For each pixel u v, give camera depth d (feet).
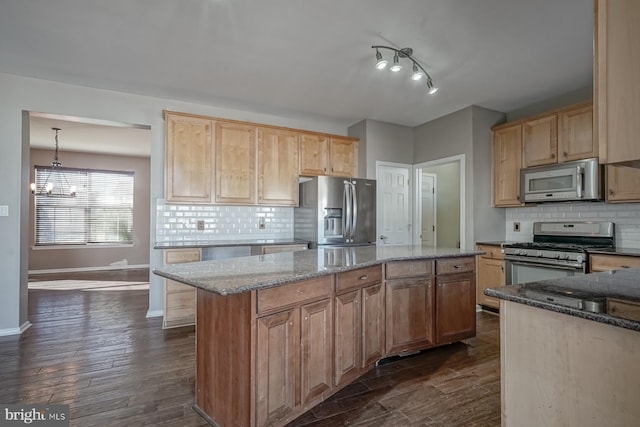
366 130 15.34
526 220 13.64
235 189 13.11
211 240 13.66
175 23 8.00
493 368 8.25
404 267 8.59
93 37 8.61
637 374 3.09
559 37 8.59
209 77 11.00
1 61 9.91
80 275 21.15
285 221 15.25
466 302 9.73
